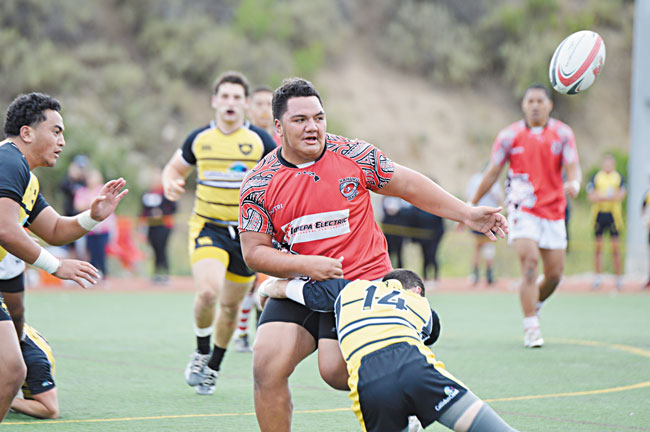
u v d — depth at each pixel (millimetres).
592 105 119125
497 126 113188
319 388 21812
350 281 14180
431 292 53969
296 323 14188
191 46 104812
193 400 20000
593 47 19219
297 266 13703
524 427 17141
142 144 93875
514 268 72438
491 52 120250
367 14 121625
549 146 27875
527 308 29125
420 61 117438
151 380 22703
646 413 18516
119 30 105812
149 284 58281
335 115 104125
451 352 28047
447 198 14609
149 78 101500
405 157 105812
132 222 69125
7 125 15758
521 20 121875
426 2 123625
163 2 108062
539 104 27797
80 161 54812
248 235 14320
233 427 17156
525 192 28141
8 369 14203
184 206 87312
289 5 115125
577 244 76438
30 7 99312
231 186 21594
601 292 53344
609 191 54250
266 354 13953
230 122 22062
